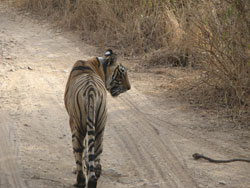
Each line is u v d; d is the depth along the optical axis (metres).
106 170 10.57
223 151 12.28
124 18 27.17
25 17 33.44
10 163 10.88
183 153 12.12
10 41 26.80
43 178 9.99
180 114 15.57
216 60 17.22
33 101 16.47
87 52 25.05
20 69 21.00
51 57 23.72
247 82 15.78
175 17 23.95
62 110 15.67
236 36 16.58
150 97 17.59
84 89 8.95
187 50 22.19
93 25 28.98
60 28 30.34
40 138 12.92
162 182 10.23
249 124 14.47
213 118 15.12
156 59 22.98
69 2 31.70
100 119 9.08
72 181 9.96
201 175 10.62
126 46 25.70
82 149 9.27
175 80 19.95
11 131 13.28
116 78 10.82
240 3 16.53
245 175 10.66
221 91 17.14
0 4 37.84
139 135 13.54
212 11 17.92
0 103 16.00
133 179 10.35
